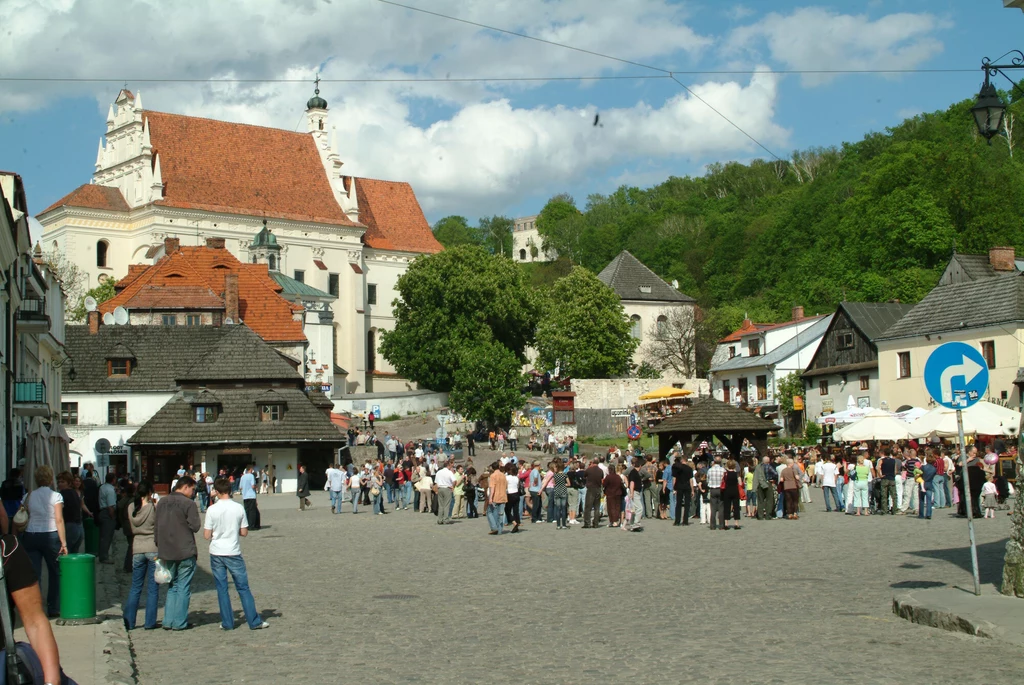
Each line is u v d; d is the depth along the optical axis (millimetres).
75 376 65188
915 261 95562
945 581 17078
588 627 13758
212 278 91312
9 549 6098
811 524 30594
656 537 27859
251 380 61594
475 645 12742
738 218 154750
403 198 134500
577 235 191625
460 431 88875
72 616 14961
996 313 57375
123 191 111125
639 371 117000
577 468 35469
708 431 39031
